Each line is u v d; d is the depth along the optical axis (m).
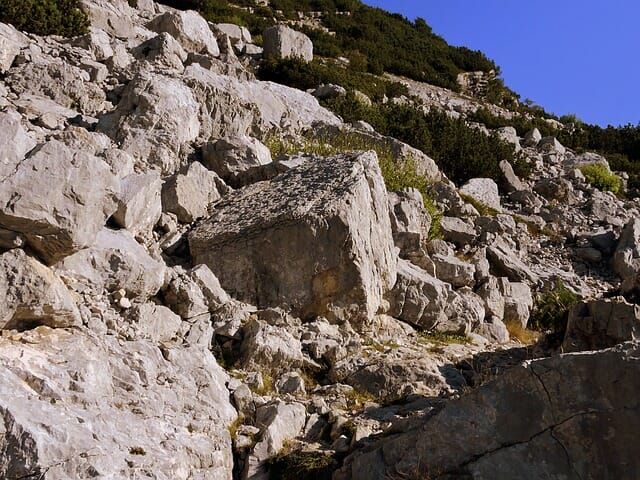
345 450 7.36
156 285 8.96
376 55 37.53
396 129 22.38
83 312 7.63
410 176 17.08
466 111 32.44
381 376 8.99
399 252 13.18
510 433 6.42
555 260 17.38
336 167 11.50
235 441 7.42
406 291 11.53
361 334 10.36
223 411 7.68
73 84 13.64
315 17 42.28
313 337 9.59
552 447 6.26
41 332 7.00
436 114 24.31
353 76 29.52
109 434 6.26
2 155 6.97
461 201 17.89
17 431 5.68
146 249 10.02
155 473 6.16
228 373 8.59
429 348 10.61
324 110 20.70
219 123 14.18
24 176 6.93
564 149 28.09
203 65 18.12
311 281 10.16
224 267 10.27
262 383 8.46
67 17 17.62
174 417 7.14
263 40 28.67
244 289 10.16
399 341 10.63
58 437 5.82
